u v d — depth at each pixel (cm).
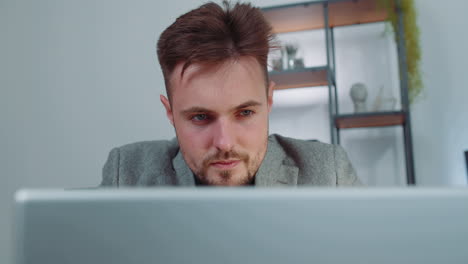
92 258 31
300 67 230
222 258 31
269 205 31
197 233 31
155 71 296
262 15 82
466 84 237
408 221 31
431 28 244
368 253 31
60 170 300
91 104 301
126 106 296
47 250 31
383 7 231
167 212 32
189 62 75
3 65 320
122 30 304
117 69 301
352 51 253
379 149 245
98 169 295
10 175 306
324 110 254
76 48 310
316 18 243
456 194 31
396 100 232
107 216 32
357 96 232
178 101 79
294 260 31
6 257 299
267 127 84
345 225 31
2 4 327
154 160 110
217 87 75
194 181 102
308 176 106
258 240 31
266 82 81
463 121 235
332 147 112
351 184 110
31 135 308
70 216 32
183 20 79
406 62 240
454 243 30
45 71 313
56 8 318
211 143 78
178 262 31
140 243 31
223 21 77
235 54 75
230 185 80
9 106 314
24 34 320
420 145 239
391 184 241
